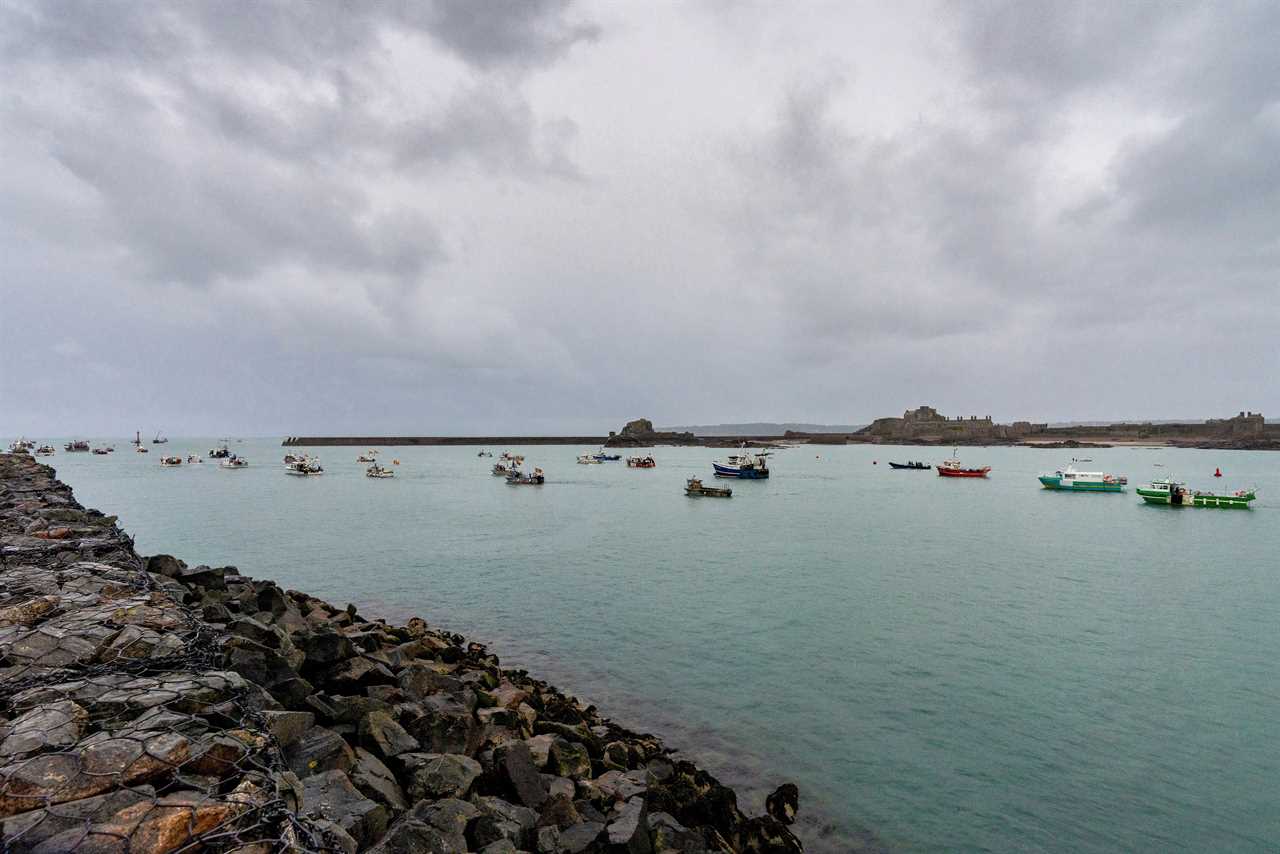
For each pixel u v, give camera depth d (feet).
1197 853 39.78
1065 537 171.73
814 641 78.59
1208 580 117.39
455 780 31.99
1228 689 64.64
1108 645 78.07
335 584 109.40
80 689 22.56
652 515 217.77
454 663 60.75
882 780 47.34
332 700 37.40
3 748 17.69
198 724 20.44
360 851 24.61
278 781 18.80
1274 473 496.23
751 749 51.70
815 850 39.34
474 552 141.59
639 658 72.38
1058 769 49.16
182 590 50.75
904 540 163.02
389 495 285.43
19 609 30.22
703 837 34.45
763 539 163.43
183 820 15.37
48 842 14.23
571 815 32.94
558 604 95.86
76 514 66.33
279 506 235.61
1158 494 259.39
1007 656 73.87
